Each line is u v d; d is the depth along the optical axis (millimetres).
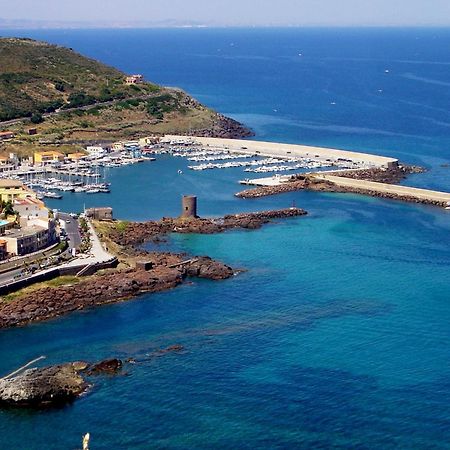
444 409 155750
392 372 170625
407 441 145500
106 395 160750
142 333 192125
